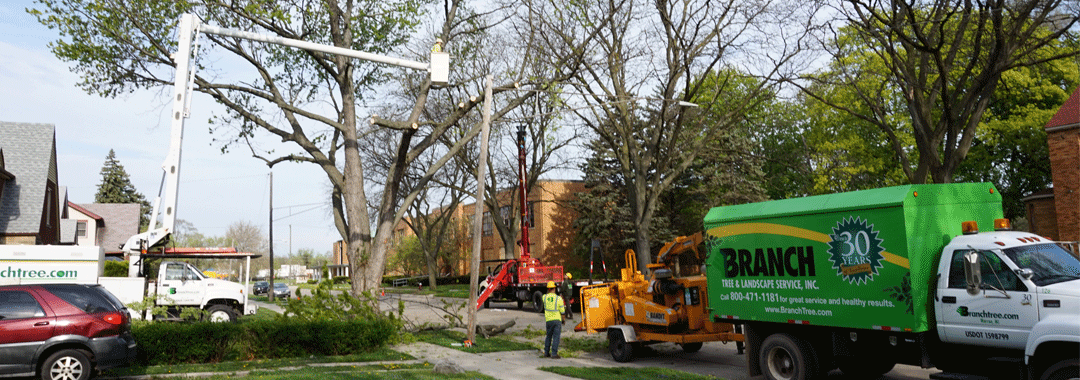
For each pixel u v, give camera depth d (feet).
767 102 107.65
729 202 134.10
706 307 44.62
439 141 120.78
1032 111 103.76
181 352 43.88
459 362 46.14
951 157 64.44
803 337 34.73
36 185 97.60
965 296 28.45
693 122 109.70
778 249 35.42
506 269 97.09
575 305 87.56
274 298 146.72
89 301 36.17
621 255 152.25
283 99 70.64
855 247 31.45
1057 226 87.81
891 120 117.29
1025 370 26.55
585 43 77.10
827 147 123.03
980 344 28.19
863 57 96.94
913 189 29.91
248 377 37.73
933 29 62.80
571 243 180.55
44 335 34.35
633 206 98.58
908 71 69.15
